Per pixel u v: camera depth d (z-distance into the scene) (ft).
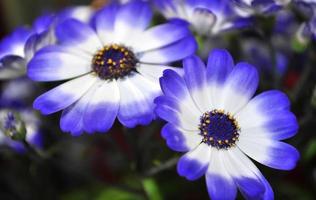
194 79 0.67
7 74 0.76
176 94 0.64
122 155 0.81
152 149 0.79
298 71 0.93
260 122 0.67
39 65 0.71
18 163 0.90
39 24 0.78
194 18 0.76
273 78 0.82
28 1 1.24
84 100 0.69
